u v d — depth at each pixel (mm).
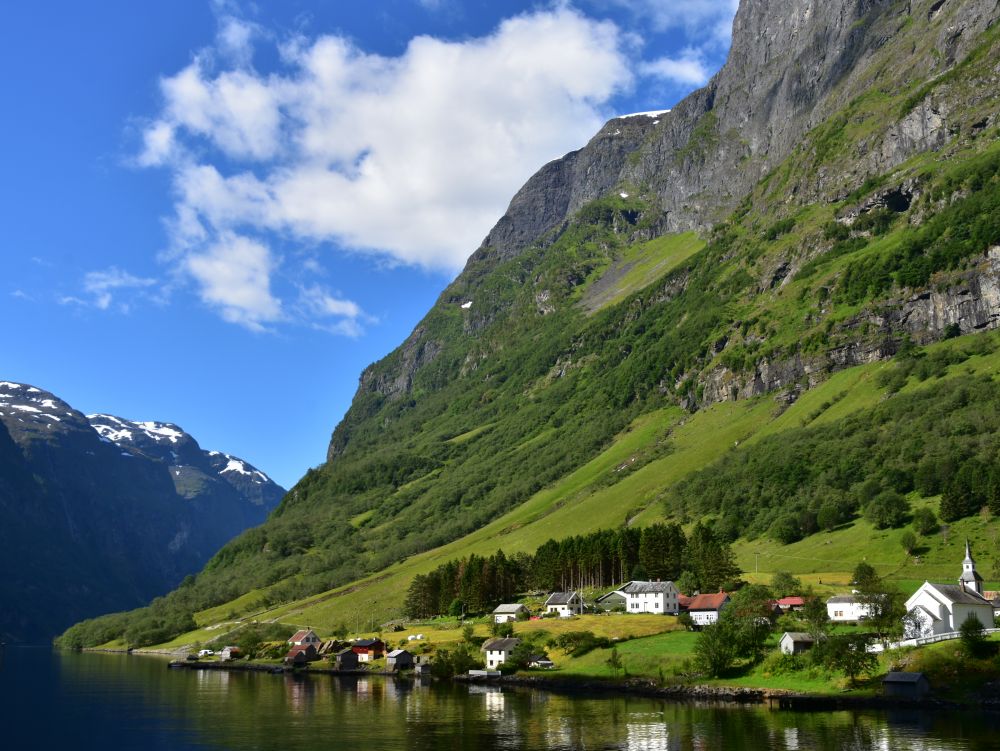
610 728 119062
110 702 163750
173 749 112938
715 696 144875
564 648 192750
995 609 162000
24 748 115125
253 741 116875
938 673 132500
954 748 98312
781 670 148750
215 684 197625
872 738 105000
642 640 191000
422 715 135875
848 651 138625
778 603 190375
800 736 107875
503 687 174750
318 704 153000
